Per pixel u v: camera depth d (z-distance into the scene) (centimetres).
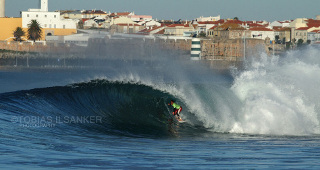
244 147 6969
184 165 5672
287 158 6128
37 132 7738
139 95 10769
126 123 9194
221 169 5497
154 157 6091
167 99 10406
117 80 12038
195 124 9188
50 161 5622
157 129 8731
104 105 10625
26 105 9981
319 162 5888
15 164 5366
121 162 5741
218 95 10006
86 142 7138
